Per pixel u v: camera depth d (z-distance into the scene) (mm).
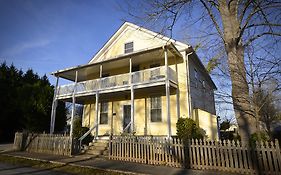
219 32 9633
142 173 7789
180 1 9383
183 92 15031
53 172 8406
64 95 17922
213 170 8180
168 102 12969
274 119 15266
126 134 13305
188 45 15383
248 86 8039
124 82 15289
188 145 8961
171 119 14977
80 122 18359
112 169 8500
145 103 16344
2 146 18062
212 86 22266
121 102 17531
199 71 18859
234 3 9078
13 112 24125
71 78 20922
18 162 10680
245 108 7863
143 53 14750
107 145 13203
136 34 18609
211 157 8430
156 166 9094
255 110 7883
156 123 15492
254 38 8914
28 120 20359
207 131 14891
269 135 12773
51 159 11039
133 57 15719
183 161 8844
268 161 7270
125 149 10633
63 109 22281
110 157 11023
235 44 8633
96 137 14875
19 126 24734
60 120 21750
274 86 7746
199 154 8680
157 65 16531
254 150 7555
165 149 9453
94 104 19172
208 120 15102
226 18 9055
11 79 26547
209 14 9867
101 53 20125
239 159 7797
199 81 17906
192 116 14875
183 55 15781
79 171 8469
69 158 11312
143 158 9938
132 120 13617
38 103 20484
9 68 28422
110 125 17547
